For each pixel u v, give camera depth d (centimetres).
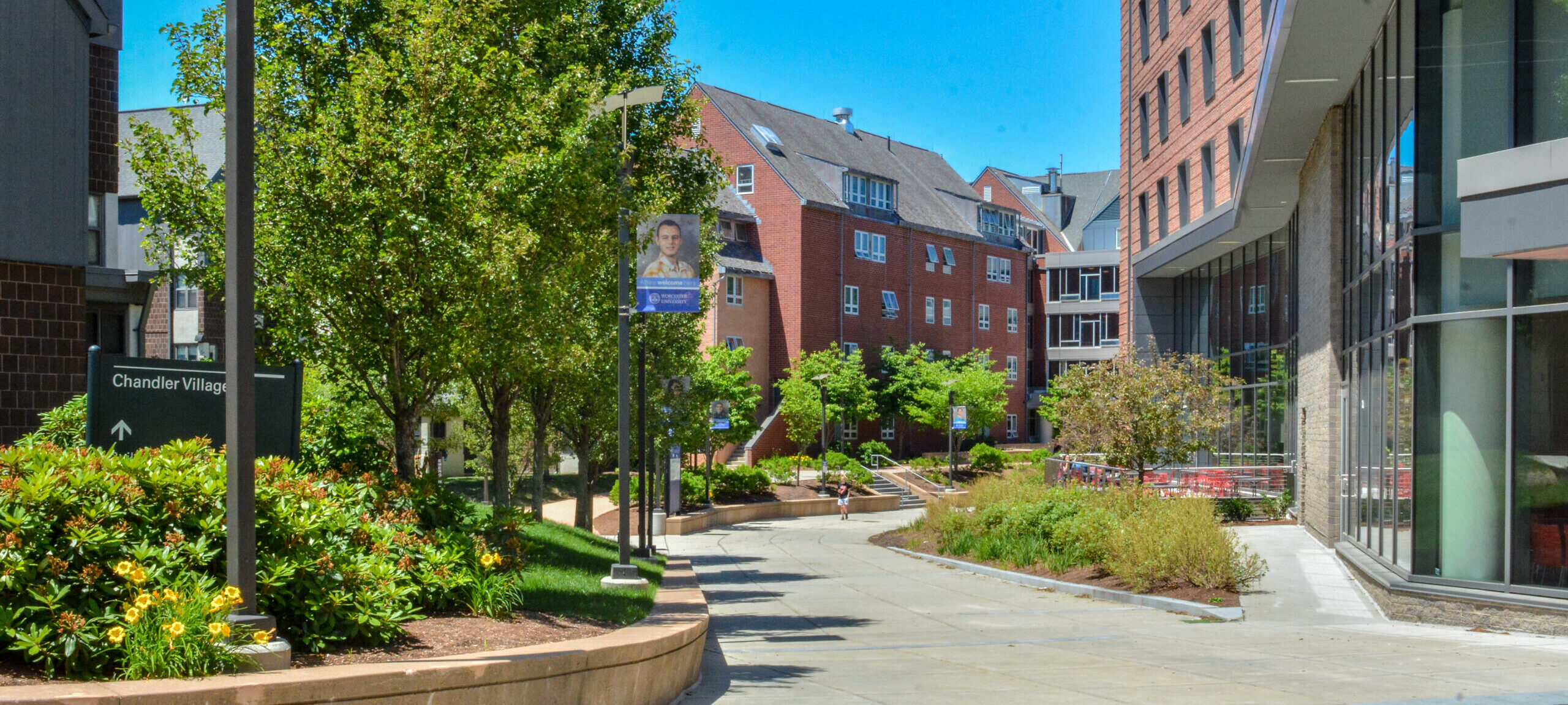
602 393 2558
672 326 2750
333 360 1148
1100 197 8644
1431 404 1305
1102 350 7550
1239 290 3114
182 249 1230
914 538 2856
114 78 2269
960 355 6800
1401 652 1062
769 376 5584
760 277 5459
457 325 1091
